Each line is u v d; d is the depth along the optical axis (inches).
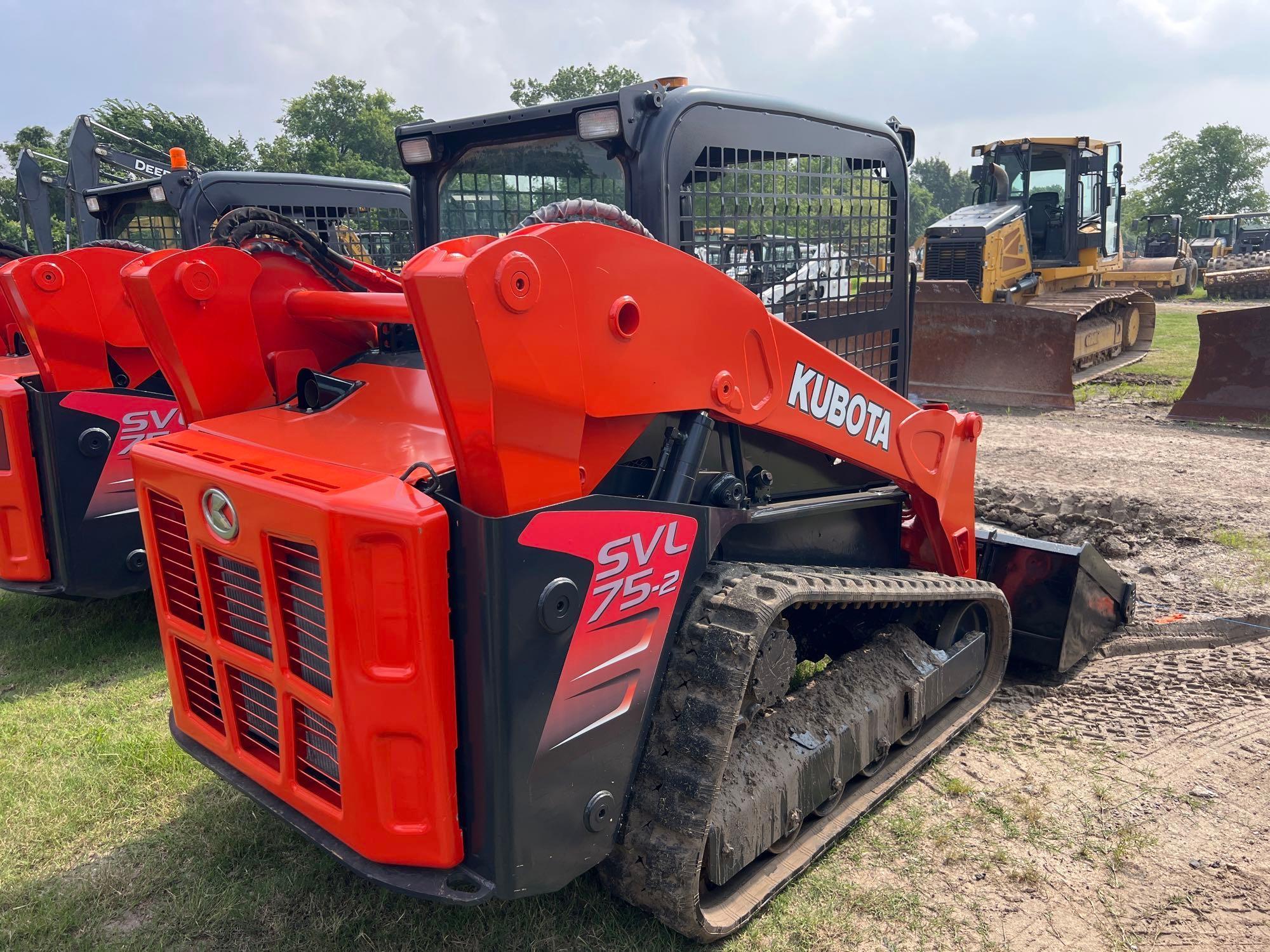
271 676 86.5
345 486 77.7
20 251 239.9
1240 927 100.0
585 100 108.4
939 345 443.5
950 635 140.1
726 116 113.0
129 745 138.3
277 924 101.1
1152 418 384.8
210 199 245.6
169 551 99.4
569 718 81.8
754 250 121.2
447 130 128.8
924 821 119.5
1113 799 123.7
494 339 69.6
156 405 177.2
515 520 73.5
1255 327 357.4
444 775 77.7
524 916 100.6
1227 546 217.8
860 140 136.9
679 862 89.7
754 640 91.1
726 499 101.1
